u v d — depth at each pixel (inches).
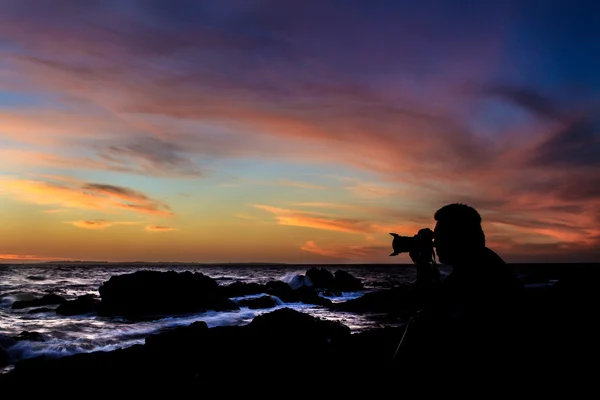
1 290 1359.5
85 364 329.1
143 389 297.7
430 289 117.9
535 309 100.6
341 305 944.3
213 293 894.4
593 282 201.8
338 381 279.0
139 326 653.3
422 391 98.7
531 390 93.0
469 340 96.4
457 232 102.8
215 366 342.6
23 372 316.2
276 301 988.6
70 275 2652.6
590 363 104.3
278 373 319.0
